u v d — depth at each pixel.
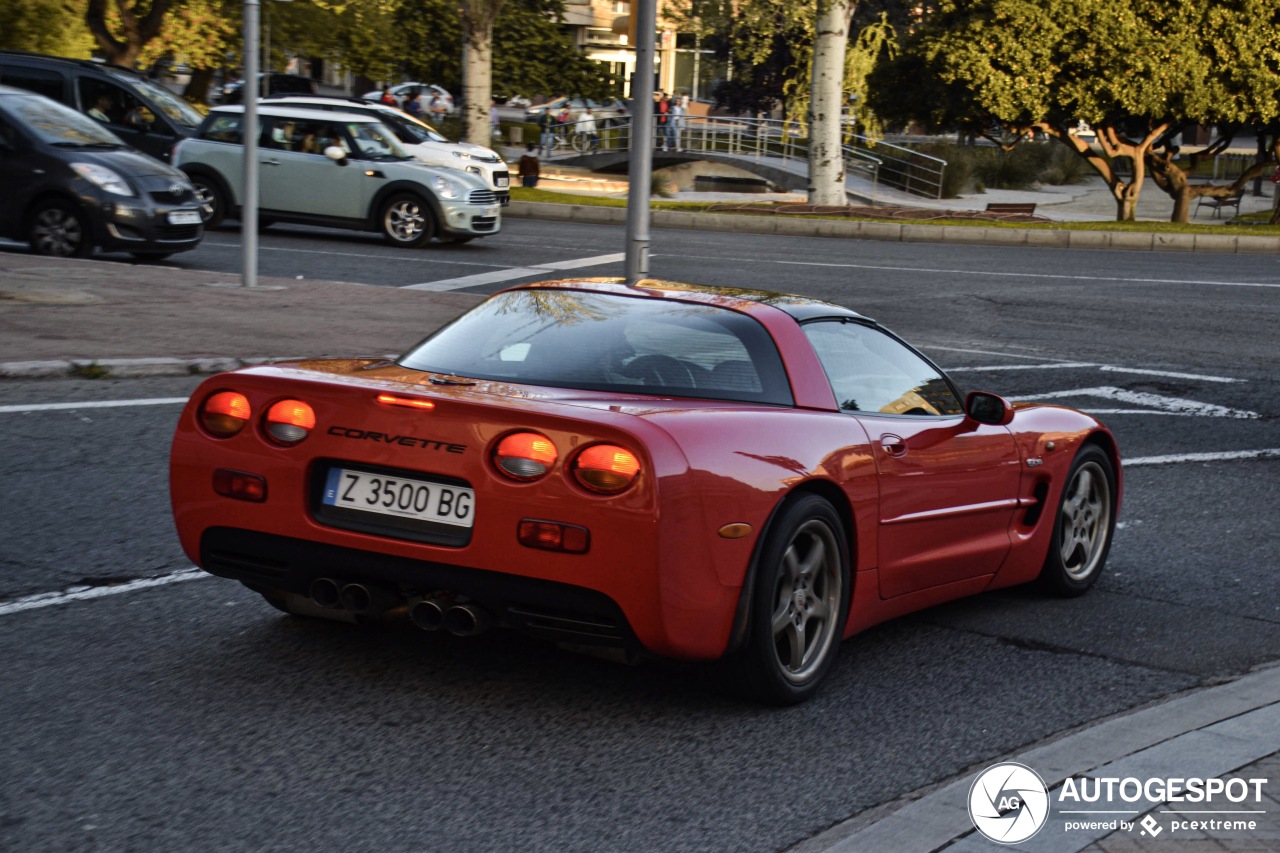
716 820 3.75
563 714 4.46
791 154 43.62
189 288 13.93
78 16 32.09
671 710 4.55
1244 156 55.44
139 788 3.73
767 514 4.28
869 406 5.06
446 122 41.91
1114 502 6.57
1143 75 28.36
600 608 4.02
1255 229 27.95
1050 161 51.19
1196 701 4.71
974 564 5.61
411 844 3.50
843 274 19.38
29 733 4.05
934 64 30.30
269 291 14.21
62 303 12.27
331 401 4.33
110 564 5.75
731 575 4.20
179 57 33.84
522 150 46.31
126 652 4.78
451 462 4.12
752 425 4.38
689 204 28.95
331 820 3.61
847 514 4.74
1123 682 5.13
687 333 4.73
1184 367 13.31
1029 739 4.49
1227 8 28.39
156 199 15.97
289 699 4.44
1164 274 20.55
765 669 4.43
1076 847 3.42
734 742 4.32
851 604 4.87
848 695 4.84
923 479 5.11
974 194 44.56
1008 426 5.83
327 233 21.75
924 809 3.70
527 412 4.09
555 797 3.84
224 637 5.00
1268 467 9.37
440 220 20.27
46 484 6.91
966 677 5.11
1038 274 20.14
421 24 45.03
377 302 14.11
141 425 8.38
